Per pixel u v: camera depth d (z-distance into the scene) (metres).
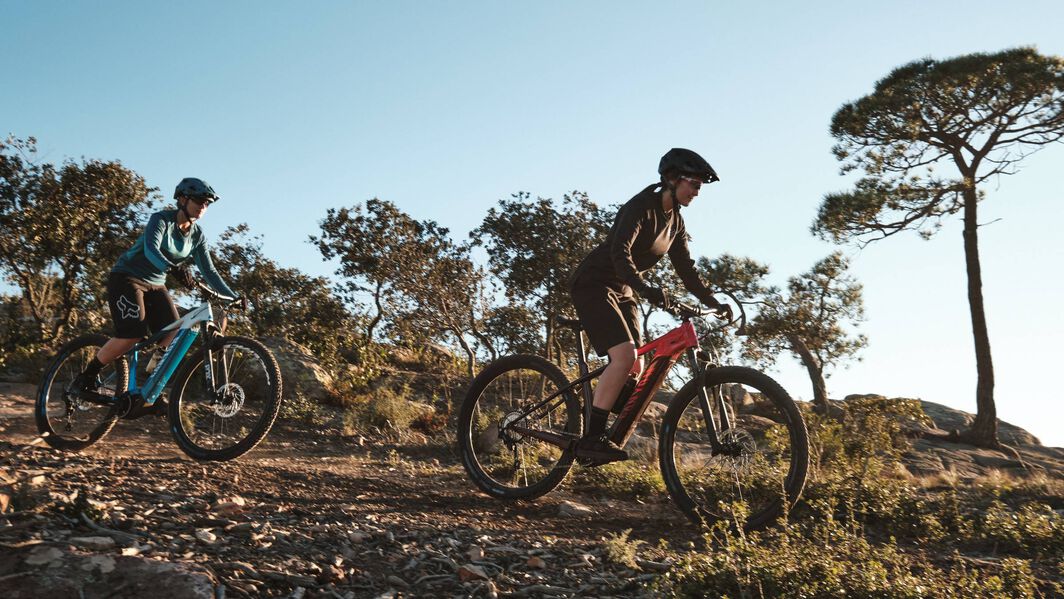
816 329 28.92
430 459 7.84
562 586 2.85
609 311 4.10
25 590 2.18
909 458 14.79
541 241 23.58
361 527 3.32
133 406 5.02
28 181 18.27
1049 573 3.51
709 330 4.15
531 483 4.95
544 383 4.78
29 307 18.95
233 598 2.37
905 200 21.70
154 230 4.84
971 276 22.75
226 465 4.64
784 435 4.39
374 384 15.06
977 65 20.53
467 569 2.84
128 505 3.17
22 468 3.69
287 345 13.66
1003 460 18.30
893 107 21.53
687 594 2.73
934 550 3.95
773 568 2.78
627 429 4.17
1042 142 21.52
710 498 4.49
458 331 18.91
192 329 5.10
